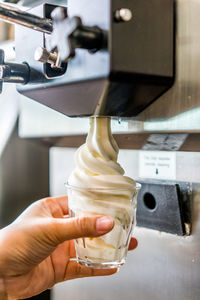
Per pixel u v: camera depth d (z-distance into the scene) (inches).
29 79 19.1
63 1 24.1
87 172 17.0
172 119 17.8
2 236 20.3
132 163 25.6
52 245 19.1
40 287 24.4
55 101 19.0
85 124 23.7
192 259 22.5
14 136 41.6
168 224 22.6
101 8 14.7
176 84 17.3
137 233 25.9
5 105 45.4
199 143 19.5
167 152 23.2
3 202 41.0
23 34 19.4
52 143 31.8
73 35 14.1
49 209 23.4
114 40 14.5
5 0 26.5
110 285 28.5
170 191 22.2
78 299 31.3
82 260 18.0
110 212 16.6
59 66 16.2
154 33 16.0
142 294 25.9
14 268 21.2
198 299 22.2
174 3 17.0
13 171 41.6
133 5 15.1
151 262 25.1
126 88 15.7
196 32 16.5
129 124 20.3
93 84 15.3
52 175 34.3
